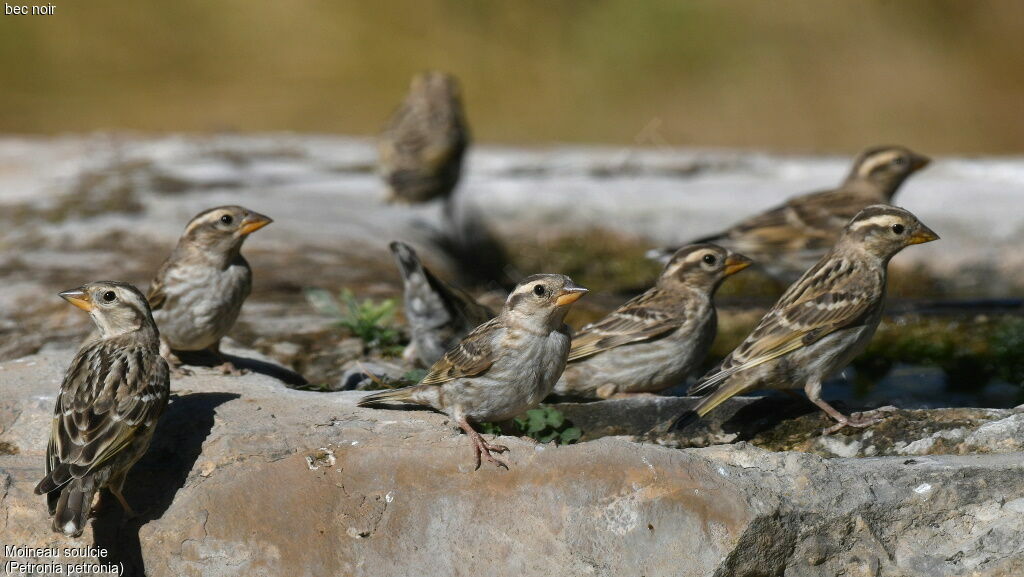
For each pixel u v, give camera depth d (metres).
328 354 12.05
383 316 12.45
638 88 28.36
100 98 27.83
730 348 13.66
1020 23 28.88
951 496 8.02
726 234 15.13
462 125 19.14
